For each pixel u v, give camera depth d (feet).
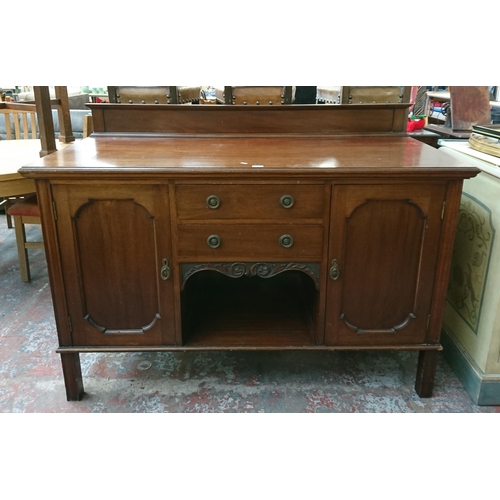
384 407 5.50
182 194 4.77
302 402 5.58
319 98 7.98
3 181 7.13
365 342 5.37
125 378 6.04
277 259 5.03
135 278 5.12
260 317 6.05
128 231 4.95
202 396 5.70
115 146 5.89
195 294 6.70
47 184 4.73
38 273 9.11
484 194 5.52
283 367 6.31
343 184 4.75
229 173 4.63
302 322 5.93
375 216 4.91
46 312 7.64
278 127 6.73
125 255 5.03
